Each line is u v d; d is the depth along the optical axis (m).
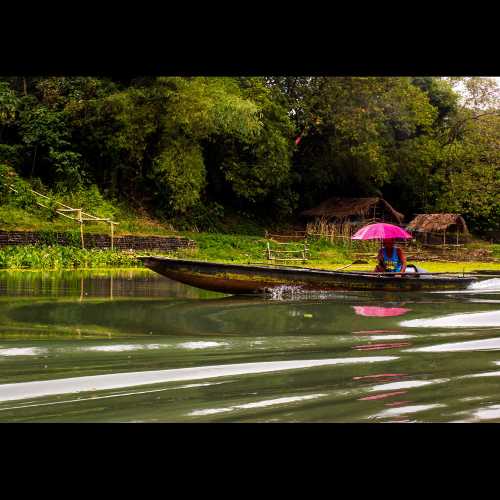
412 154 35.56
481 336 6.29
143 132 25.77
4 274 14.75
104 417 3.54
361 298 9.89
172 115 25.58
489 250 33.03
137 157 26.34
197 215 29.12
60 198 24.30
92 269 17.55
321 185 34.69
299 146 34.78
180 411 3.65
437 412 3.68
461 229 34.41
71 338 5.91
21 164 25.70
